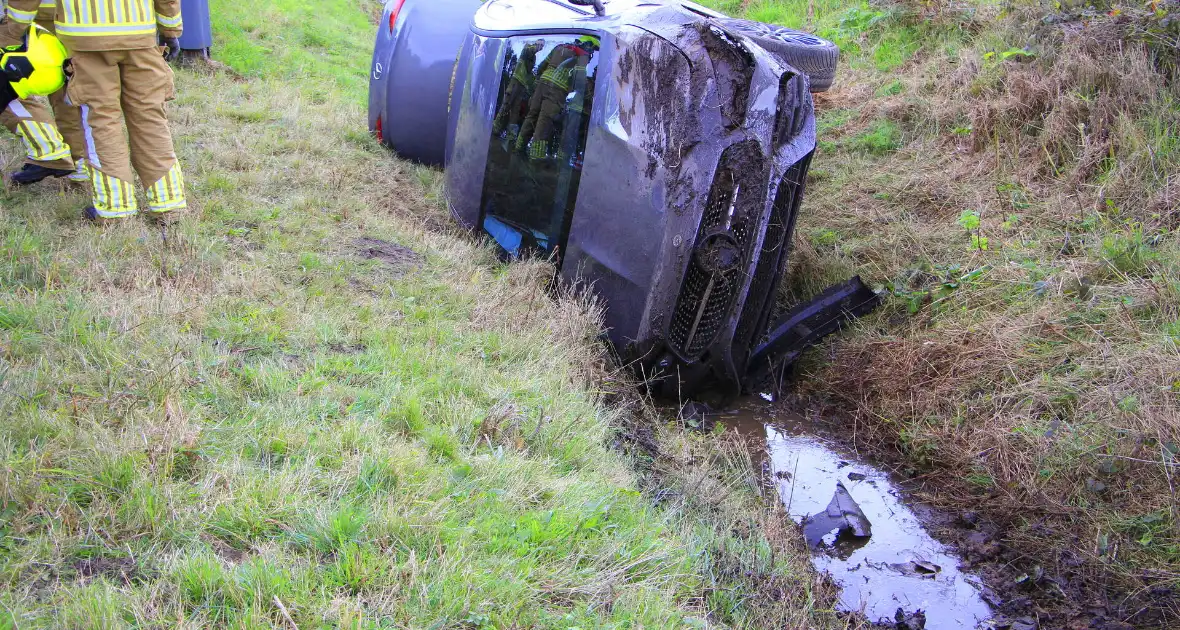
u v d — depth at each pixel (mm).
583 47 5055
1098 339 4582
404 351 3988
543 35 5402
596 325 4746
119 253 4508
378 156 7410
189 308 3939
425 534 2697
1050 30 7137
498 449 3312
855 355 5309
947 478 4367
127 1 4566
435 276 5059
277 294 4367
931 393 4789
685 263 4414
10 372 3170
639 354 4656
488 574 2586
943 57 8094
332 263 4895
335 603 2332
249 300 4238
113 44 4535
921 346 5066
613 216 4703
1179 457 3744
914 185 6645
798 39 5984
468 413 3549
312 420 3291
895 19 9188
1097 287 4855
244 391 3414
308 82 9602
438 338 4223
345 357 3846
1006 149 6453
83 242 4504
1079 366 4449
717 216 4461
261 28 11344
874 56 8875
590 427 3832
